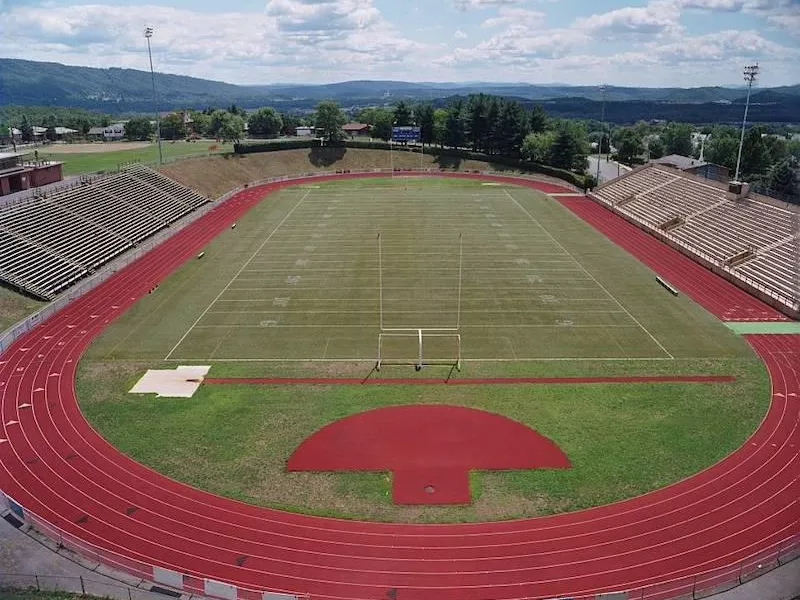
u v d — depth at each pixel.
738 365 38.41
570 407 33.66
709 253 60.16
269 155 119.69
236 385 36.38
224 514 25.80
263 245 66.56
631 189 86.69
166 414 33.31
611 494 26.80
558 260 60.72
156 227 74.00
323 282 54.28
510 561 23.28
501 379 36.81
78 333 43.88
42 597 21.02
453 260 60.47
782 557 23.14
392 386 36.09
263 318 46.38
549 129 130.88
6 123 196.00
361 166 123.00
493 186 104.12
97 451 30.12
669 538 24.30
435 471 28.38
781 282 50.22
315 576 22.67
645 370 37.81
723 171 96.00
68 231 62.47
